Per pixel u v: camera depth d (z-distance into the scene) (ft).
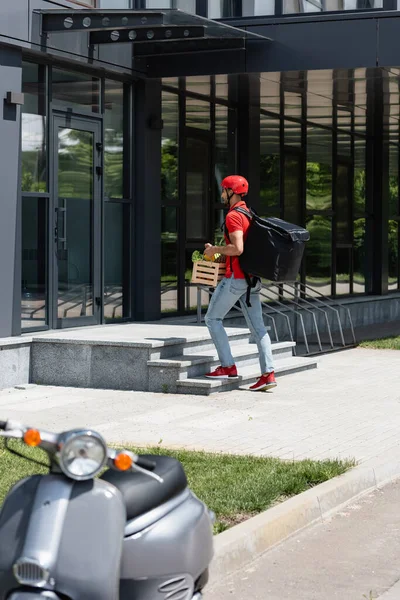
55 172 48.49
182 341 44.80
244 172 65.36
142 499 14.97
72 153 49.88
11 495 14.19
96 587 13.61
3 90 44.21
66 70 49.34
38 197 47.50
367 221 85.05
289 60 51.88
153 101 55.21
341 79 55.16
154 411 37.86
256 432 33.73
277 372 47.80
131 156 54.54
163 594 14.97
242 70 52.47
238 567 20.99
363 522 24.52
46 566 13.25
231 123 64.59
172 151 58.13
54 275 48.55
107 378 43.60
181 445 31.30
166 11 43.96
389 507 25.98
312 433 33.63
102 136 51.96
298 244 41.47
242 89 58.75
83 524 13.67
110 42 48.96
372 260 85.35
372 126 78.43
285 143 71.20
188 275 60.13
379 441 32.30
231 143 64.69
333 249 78.79
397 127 79.71
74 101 49.98
